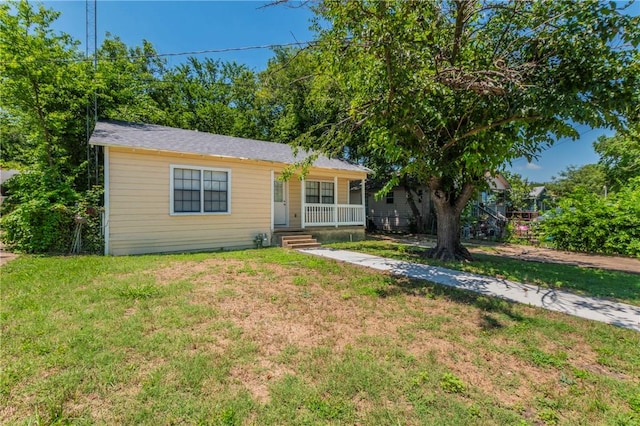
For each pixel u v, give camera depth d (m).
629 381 2.64
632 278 6.28
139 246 8.44
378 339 3.28
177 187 9.09
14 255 7.23
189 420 2.02
